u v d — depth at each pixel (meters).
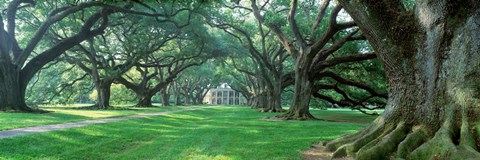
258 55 39.38
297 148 9.59
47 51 26.81
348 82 29.28
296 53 26.09
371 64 29.23
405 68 8.67
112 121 18.61
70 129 13.14
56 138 11.00
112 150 9.71
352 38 22.75
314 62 24.66
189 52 46.69
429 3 8.13
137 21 36.97
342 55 26.06
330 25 22.28
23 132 12.07
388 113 9.01
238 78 77.19
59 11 26.34
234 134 13.05
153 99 104.00
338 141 9.56
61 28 32.84
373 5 8.55
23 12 31.81
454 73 7.83
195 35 39.94
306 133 13.78
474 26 7.73
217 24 36.94
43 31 25.73
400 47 8.64
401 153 7.45
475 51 7.68
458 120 7.54
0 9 29.23
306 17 32.09
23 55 25.34
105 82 39.03
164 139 11.88
